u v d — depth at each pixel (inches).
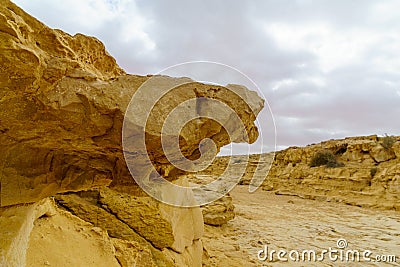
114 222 219.0
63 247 153.6
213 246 374.3
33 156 109.0
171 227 232.4
